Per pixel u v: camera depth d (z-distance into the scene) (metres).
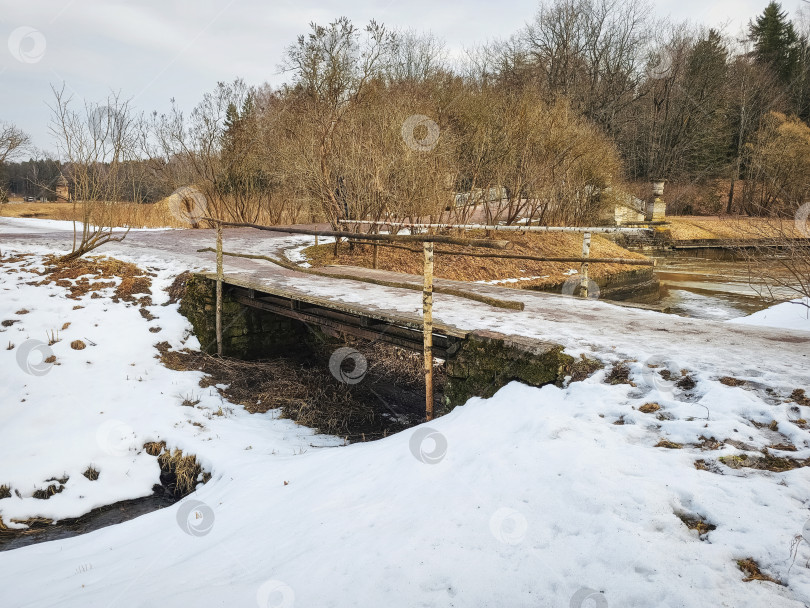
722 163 37.94
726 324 6.28
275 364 9.47
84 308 9.31
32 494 5.76
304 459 5.43
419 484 3.95
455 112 19.70
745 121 37.66
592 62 38.25
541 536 3.06
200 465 6.07
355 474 4.50
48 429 6.62
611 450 3.65
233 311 9.51
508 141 19.27
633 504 3.08
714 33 38.53
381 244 11.10
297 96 15.51
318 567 3.21
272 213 21.69
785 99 38.91
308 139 14.33
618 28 37.88
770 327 6.18
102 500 5.78
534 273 16.56
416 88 18.59
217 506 4.84
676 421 3.88
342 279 9.41
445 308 6.89
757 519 2.83
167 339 9.12
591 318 6.46
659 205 29.08
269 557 3.53
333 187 14.26
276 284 8.66
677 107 37.50
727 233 29.91
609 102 37.16
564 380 4.78
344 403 8.16
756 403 3.92
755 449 3.47
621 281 18.41
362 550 3.29
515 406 4.68
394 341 6.70
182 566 3.70
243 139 20.33
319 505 4.12
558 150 19.84
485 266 15.52
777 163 20.67
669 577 2.55
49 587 3.86
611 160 23.48
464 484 3.76
